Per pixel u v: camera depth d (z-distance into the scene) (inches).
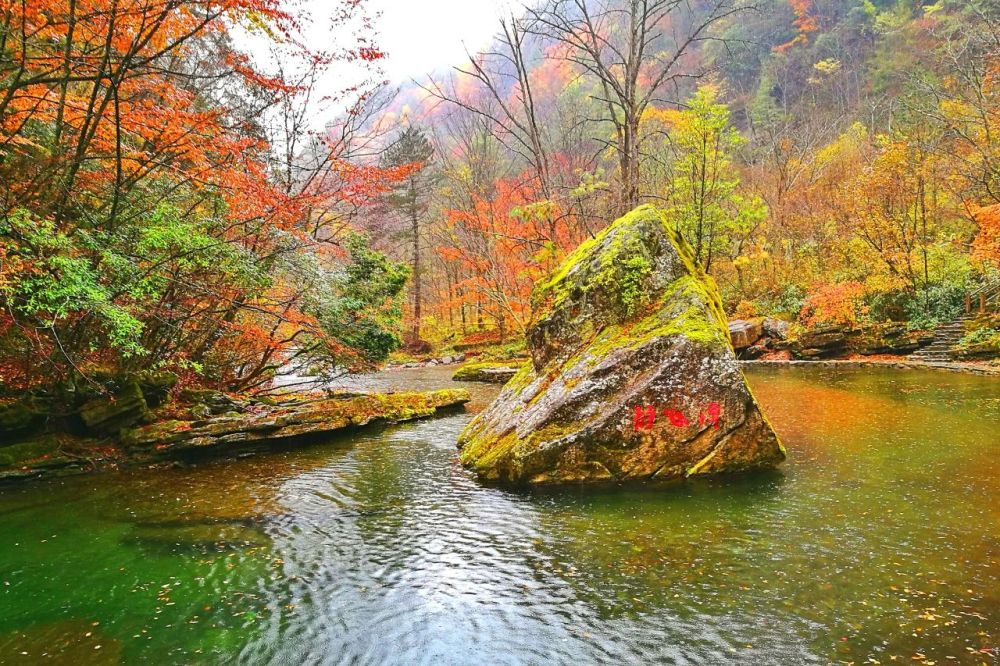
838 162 1305.4
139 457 369.4
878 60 1752.0
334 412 457.7
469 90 1055.0
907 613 162.1
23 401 356.5
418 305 1512.1
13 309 322.0
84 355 386.9
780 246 1234.0
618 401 304.7
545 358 369.1
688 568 197.9
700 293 337.4
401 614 176.7
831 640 151.1
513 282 925.2
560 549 220.1
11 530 253.0
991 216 673.6
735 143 771.4
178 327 439.8
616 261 352.8
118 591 193.9
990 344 718.5
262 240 460.8
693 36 586.2
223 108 419.5
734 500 265.0
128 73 370.0
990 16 1103.0
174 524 259.4
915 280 920.9
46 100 326.0
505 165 1164.5
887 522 230.2
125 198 368.5
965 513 236.8
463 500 286.2
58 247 300.4
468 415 563.2
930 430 388.2
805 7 1945.1
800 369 810.8
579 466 301.3
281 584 198.5
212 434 385.4
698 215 762.8
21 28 325.4
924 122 1001.5
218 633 167.5
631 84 612.1
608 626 164.7
